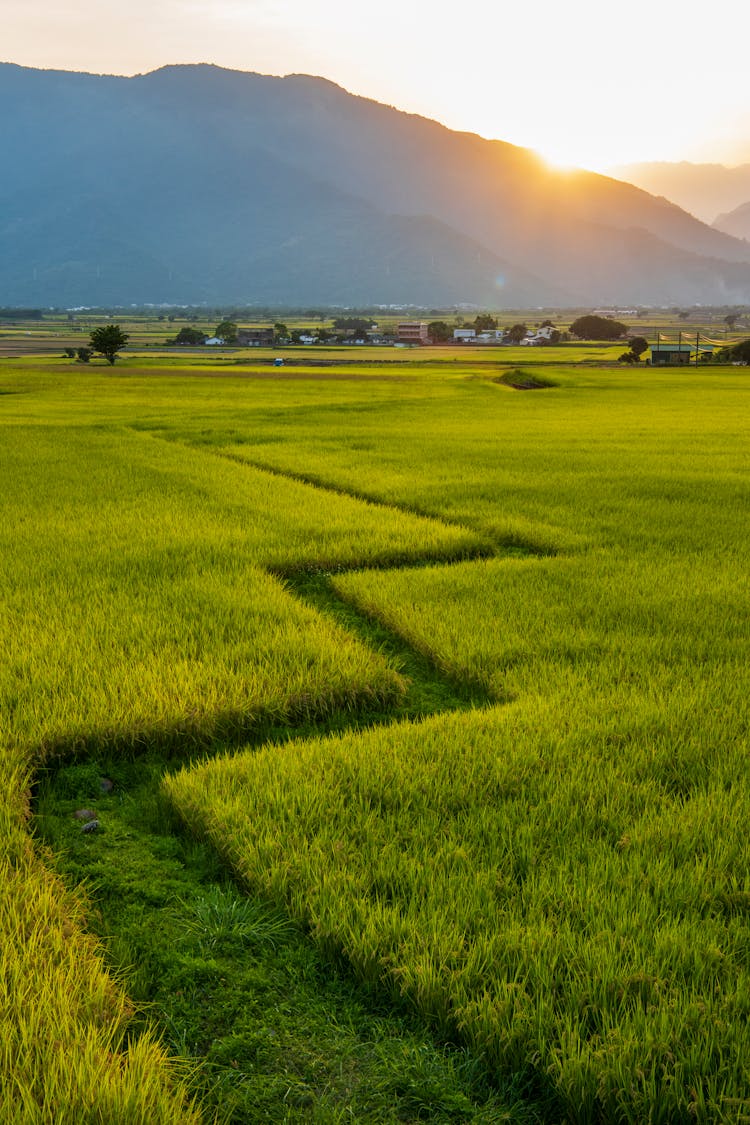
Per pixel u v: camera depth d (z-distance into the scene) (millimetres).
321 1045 3299
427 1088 3088
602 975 3406
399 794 5043
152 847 4809
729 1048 3098
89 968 3520
